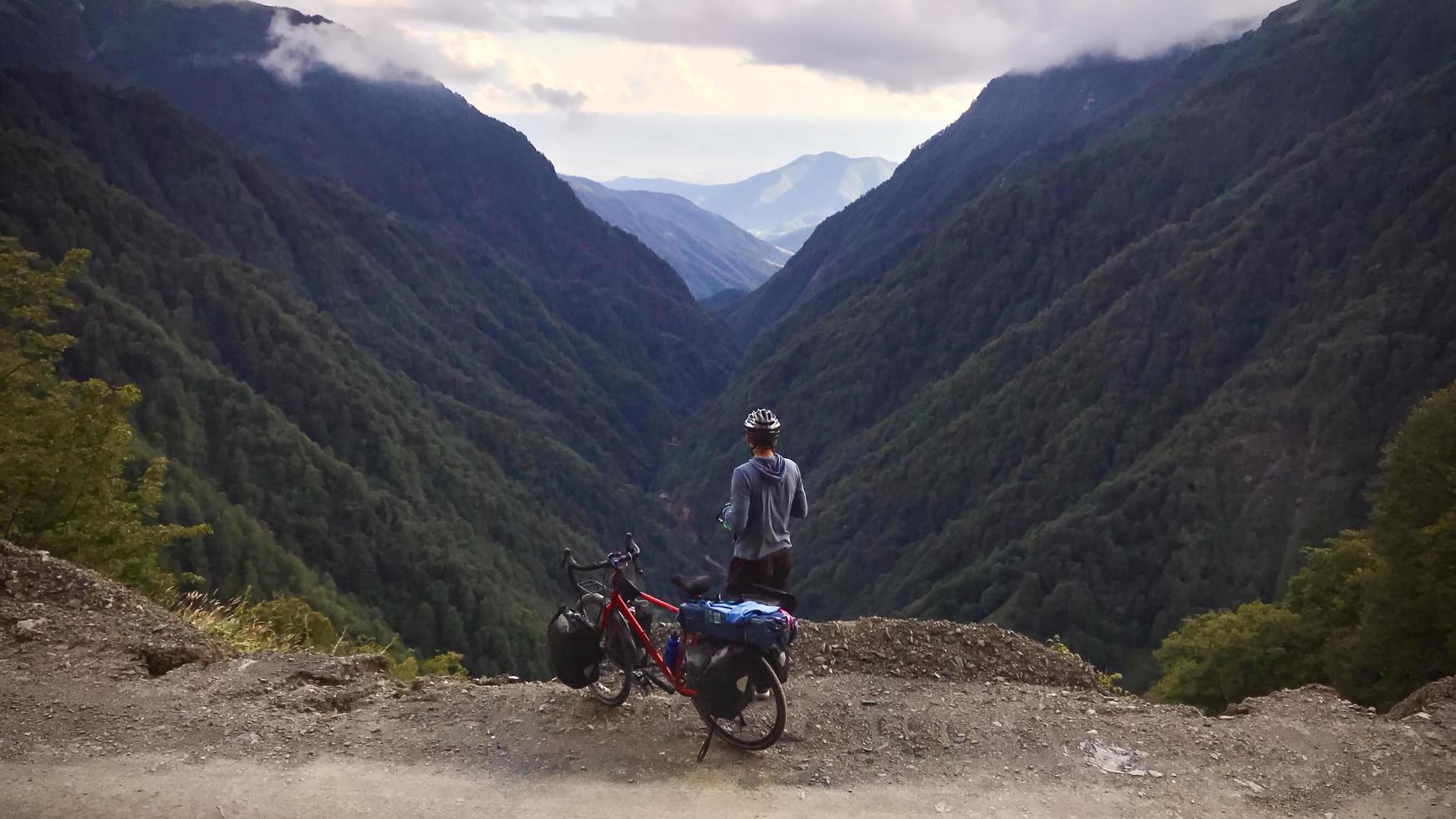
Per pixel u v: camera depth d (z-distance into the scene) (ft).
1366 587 92.43
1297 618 110.42
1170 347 504.02
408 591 366.84
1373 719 19.95
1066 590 360.48
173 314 550.77
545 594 446.60
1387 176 523.70
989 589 384.47
